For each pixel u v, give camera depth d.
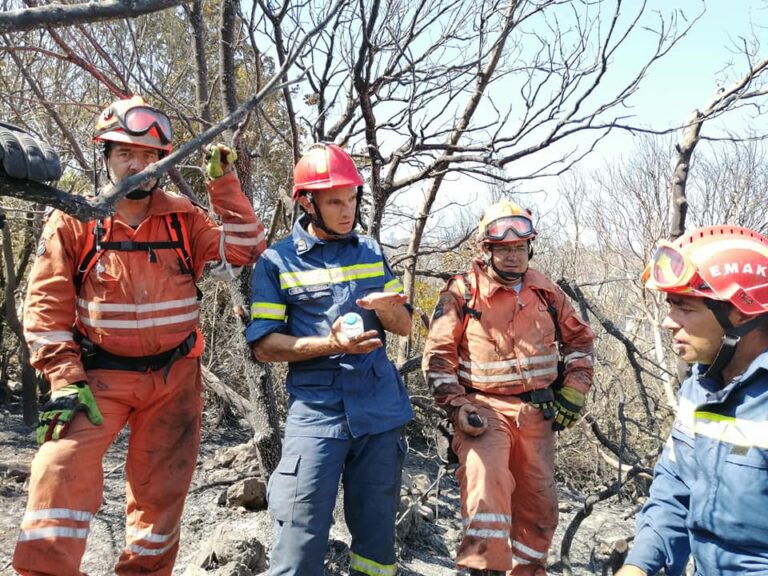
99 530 4.68
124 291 2.74
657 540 2.15
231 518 5.05
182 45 5.14
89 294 2.74
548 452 3.56
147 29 4.41
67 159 5.50
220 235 2.91
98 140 2.74
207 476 5.70
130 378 2.79
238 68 6.36
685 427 2.11
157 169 1.49
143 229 2.80
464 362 3.62
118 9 1.31
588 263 9.54
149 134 2.66
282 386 6.53
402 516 4.80
